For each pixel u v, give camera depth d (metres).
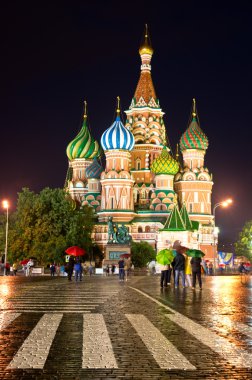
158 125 142.38
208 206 138.38
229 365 11.81
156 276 75.38
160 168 132.75
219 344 14.38
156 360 12.29
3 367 11.52
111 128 130.75
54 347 13.84
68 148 150.25
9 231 102.38
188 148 140.75
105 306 24.48
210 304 25.73
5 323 18.31
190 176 138.25
